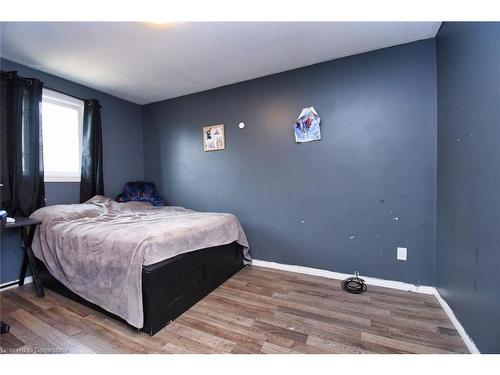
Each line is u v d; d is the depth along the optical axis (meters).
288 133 2.52
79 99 2.74
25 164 2.24
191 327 1.55
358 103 2.19
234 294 2.01
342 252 2.29
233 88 2.82
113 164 3.16
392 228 2.09
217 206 2.98
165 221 2.13
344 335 1.45
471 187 1.30
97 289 1.66
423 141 1.97
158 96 3.21
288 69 2.48
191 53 2.14
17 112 2.15
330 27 1.79
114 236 1.65
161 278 1.54
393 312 1.70
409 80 2.01
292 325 1.56
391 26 1.78
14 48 2.02
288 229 2.55
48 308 1.77
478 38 1.21
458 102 1.47
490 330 1.10
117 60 2.25
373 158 2.15
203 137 3.04
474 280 1.26
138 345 1.37
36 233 2.13
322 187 2.37
